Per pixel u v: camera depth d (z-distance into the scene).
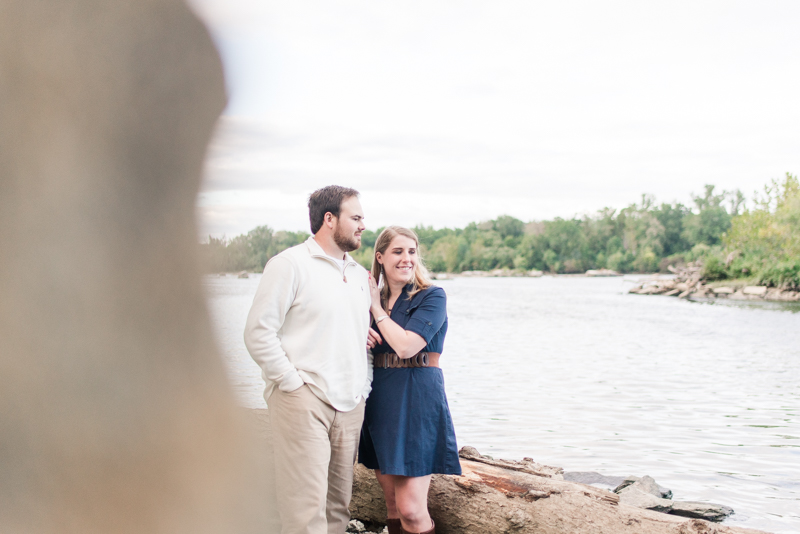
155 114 0.30
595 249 136.12
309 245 3.54
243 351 0.37
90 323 0.28
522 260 134.88
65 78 0.28
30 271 0.27
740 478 7.31
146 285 0.29
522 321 32.50
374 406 3.86
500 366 16.72
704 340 23.45
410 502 3.79
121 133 0.29
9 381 0.27
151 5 0.29
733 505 6.42
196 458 0.30
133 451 0.28
